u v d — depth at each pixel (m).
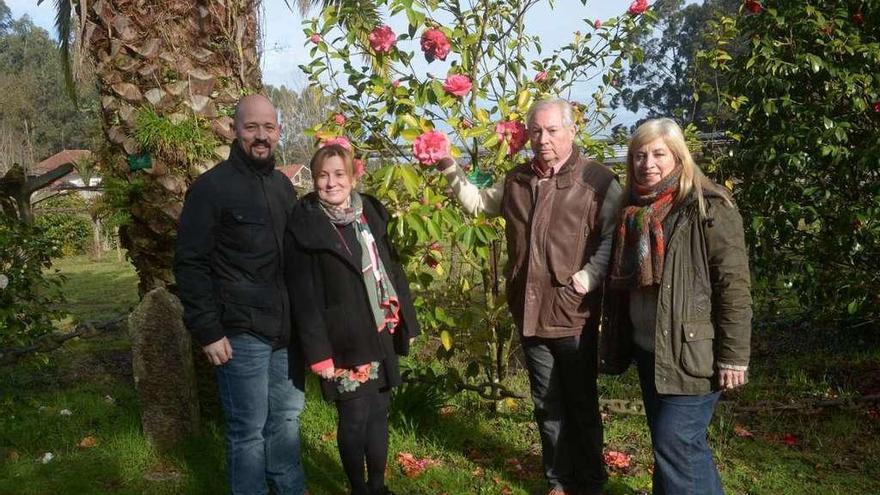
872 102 4.46
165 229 4.04
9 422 4.32
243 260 2.80
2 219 4.85
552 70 4.31
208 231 2.78
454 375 4.09
